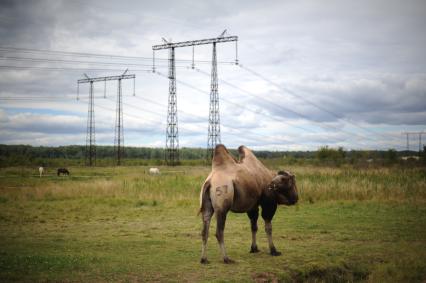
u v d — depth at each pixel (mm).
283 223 14547
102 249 10359
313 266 9000
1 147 139500
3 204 20703
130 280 7676
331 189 22109
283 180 9844
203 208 9000
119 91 75688
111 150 170750
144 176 38188
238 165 9617
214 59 51906
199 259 9328
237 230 13391
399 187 22234
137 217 16344
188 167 61219
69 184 29297
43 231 13219
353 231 13094
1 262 8609
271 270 8547
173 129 58594
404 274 8992
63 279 7625
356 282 8906
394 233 12781
